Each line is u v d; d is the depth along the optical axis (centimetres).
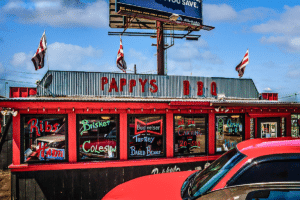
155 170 725
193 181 323
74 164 669
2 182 652
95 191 685
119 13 891
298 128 893
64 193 669
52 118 679
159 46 1055
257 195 240
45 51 729
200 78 862
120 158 711
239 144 326
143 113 729
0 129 776
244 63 973
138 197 299
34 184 656
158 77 813
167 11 987
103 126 707
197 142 777
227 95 898
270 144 288
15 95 716
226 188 253
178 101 712
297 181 239
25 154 664
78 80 746
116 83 774
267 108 825
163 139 748
